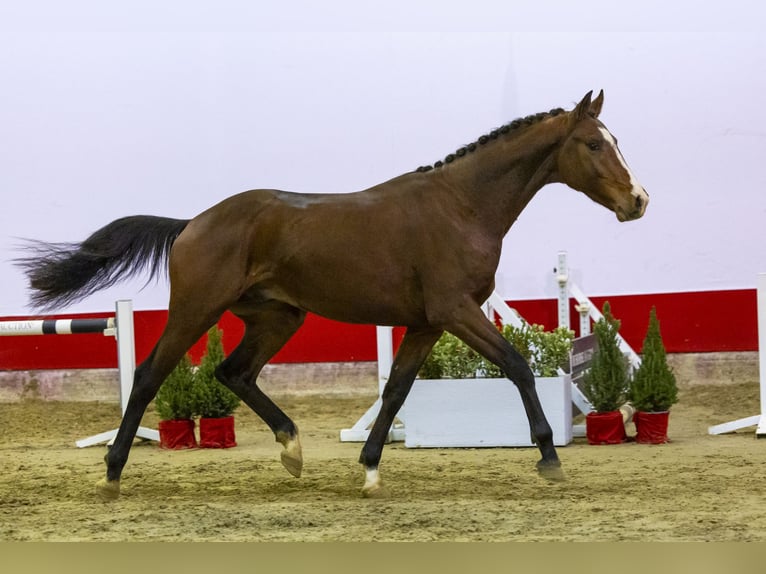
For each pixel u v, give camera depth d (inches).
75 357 568.4
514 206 304.0
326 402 554.9
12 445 450.6
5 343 568.4
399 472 350.0
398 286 298.0
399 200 300.8
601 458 374.0
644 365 413.4
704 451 387.5
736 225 545.3
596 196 298.5
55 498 311.7
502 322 513.0
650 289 550.0
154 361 307.1
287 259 301.3
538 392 404.8
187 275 300.8
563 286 481.4
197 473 359.6
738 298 546.3
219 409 428.8
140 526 263.6
